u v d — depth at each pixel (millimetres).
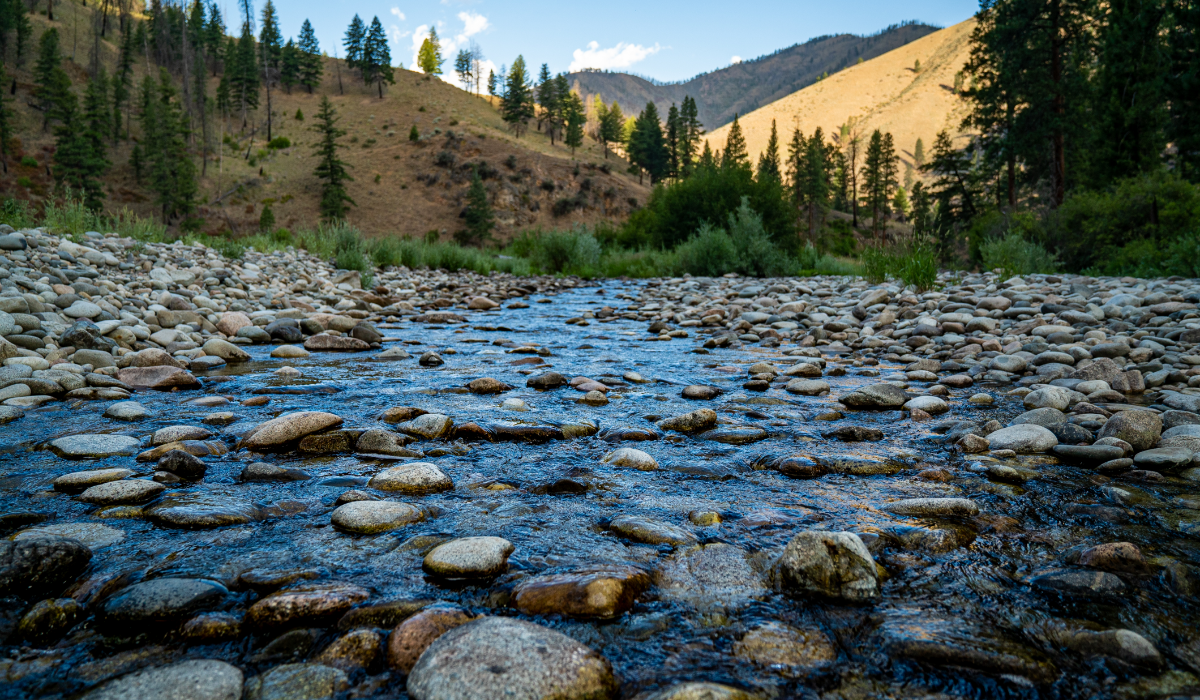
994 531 2023
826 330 7383
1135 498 2289
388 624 1455
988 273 12984
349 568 1736
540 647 1252
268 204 76062
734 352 6266
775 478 2615
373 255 17328
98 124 75062
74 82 88625
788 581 1656
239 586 1620
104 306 5703
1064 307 6789
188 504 2148
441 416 3271
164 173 67562
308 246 15266
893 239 12359
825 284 12664
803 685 1242
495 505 2262
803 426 3473
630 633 1438
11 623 1435
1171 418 3072
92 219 10438
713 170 26703
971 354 5445
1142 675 1266
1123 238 14023
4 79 77312
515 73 111812
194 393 4086
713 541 1952
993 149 30688
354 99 115375
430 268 19547
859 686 1239
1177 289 7953
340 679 1245
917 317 7344
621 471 2695
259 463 2586
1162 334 5480
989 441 3039
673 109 108938
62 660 1303
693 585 1670
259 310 7914
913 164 180500
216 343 5410
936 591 1633
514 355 5984
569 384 4605
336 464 2736
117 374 4305
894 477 2623
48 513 2096
